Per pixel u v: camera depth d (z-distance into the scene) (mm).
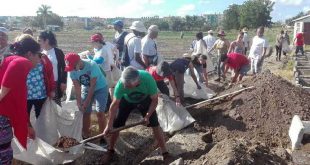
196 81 9453
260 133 6730
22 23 92312
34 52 4465
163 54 28062
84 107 6176
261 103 7371
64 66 6684
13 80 4059
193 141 6684
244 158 4660
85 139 6031
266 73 8336
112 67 8297
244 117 7176
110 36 49781
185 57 9219
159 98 7363
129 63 8539
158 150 6281
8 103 4160
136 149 6617
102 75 6414
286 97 7406
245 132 6832
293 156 5324
